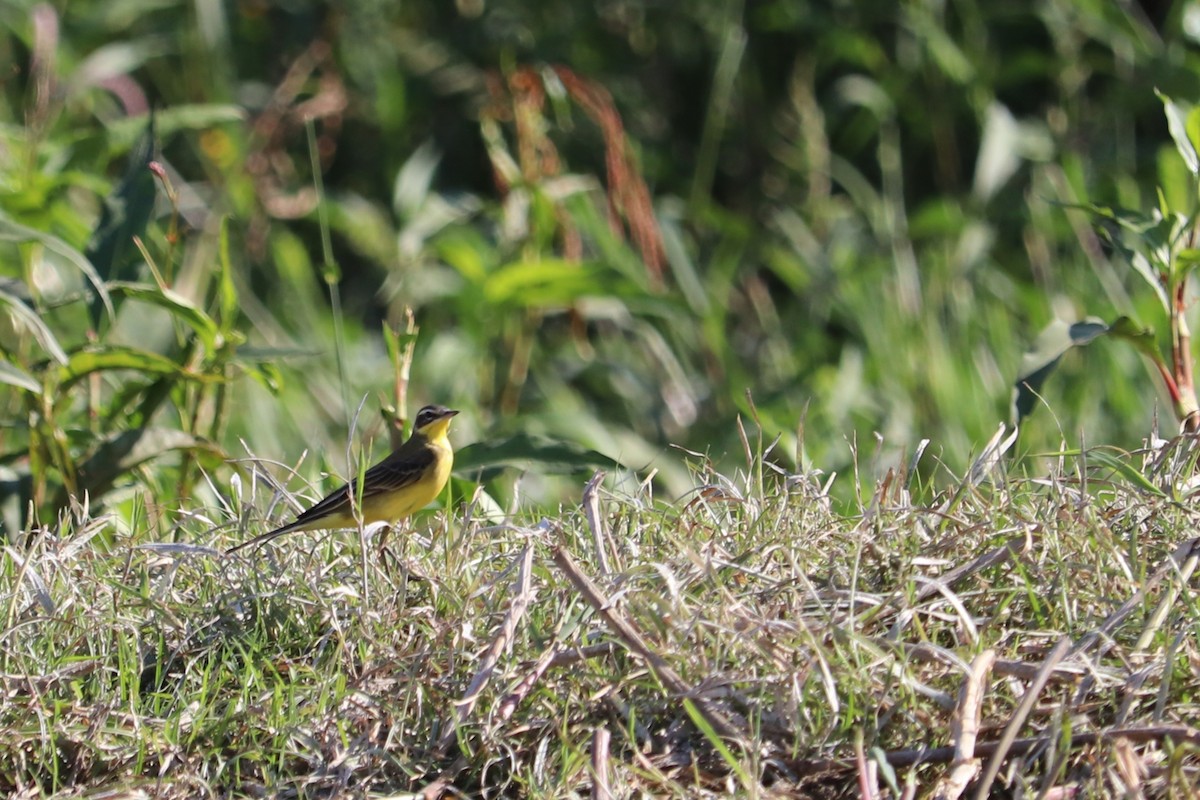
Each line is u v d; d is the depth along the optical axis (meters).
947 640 7.11
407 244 15.62
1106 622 6.61
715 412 15.98
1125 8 18.08
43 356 13.20
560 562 6.81
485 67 19.06
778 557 7.60
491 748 6.48
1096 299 15.32
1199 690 6.45
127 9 18.27
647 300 14.30
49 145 12.49
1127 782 5.69
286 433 14.88
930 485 9.01
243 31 19.28
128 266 11.30
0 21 17.77
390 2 19.27
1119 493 8.07
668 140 19.31
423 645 7.21
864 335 15.60
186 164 18.88
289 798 6.54
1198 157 10.07
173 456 11.81
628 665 6.84
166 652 7.59
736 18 17.94
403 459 9.86
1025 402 10.04
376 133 19.14
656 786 6.34
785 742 6.38
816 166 17.53
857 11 18.42
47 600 7.47
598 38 19.44
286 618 7.68
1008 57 18.77
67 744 6.81
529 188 14.55
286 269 17.25
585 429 13.38
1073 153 16.92
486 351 15.77
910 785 5.91
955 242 16.69
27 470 11.09
